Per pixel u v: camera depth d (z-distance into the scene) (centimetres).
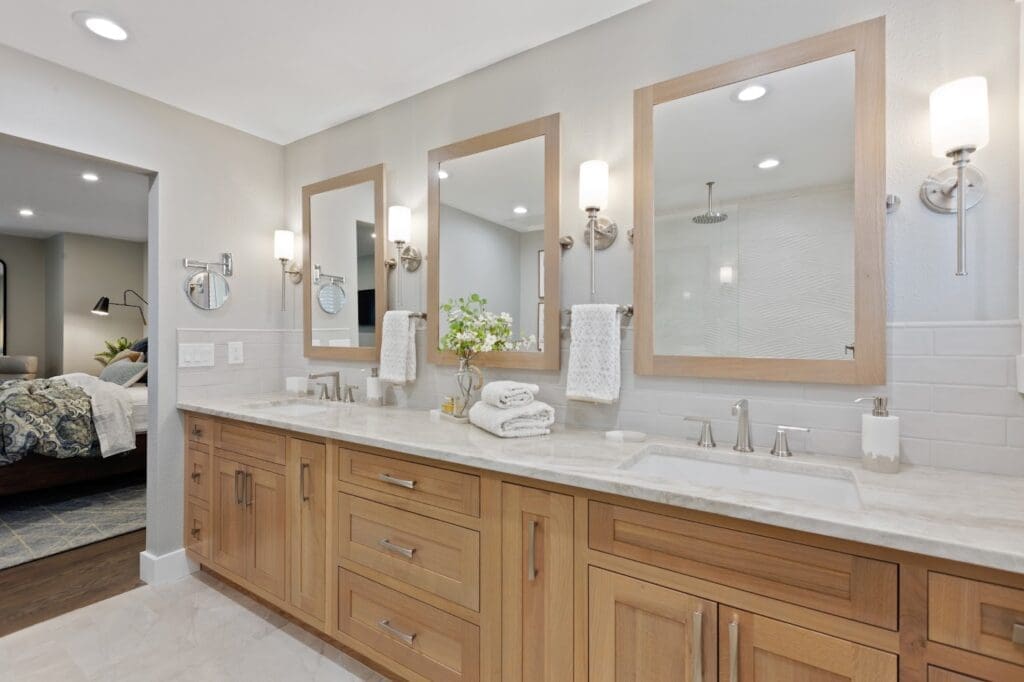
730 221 153
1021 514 93
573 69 183
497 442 153
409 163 229
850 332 136
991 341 121
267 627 194
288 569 190
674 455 149
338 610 173
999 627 80
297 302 278
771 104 147
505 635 134
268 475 198
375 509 163
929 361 128
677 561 109
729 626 102
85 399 324
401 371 219
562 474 121
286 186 284
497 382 176
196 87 220
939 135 120
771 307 147
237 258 263
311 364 271
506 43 189
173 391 237
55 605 207
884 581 88
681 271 161
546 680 127
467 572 141
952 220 126
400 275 233
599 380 168
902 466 128
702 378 159
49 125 196
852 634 91
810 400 143
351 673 168
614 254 175
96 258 571
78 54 193
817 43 140
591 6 169
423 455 147
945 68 127
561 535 125
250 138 269
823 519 91
